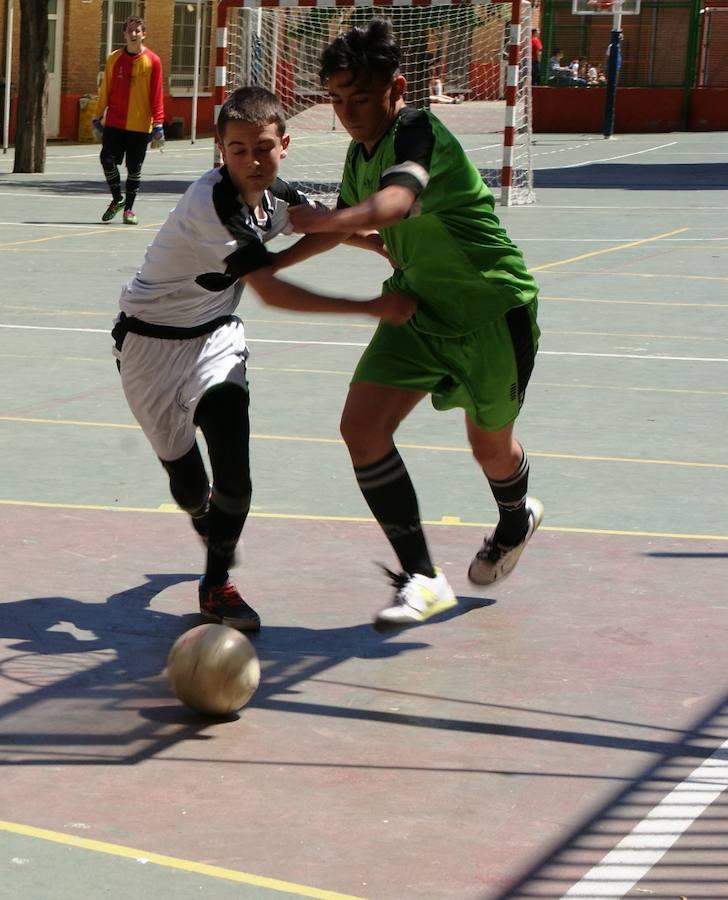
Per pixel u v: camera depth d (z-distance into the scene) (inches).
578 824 157.2
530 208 944.9
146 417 217.0
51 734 180.9
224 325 215.2
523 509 228.8
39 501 285.6
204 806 160.9
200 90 1723.7
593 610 229.3
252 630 218.4
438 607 211.8
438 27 1087.6
